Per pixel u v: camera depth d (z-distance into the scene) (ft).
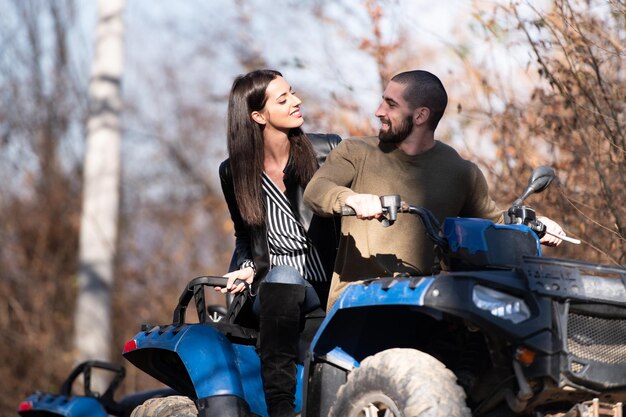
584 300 22.71
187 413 29.55
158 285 89.45
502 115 39.34
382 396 23.08
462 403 22.44
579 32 34.88
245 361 28.99
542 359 22.27
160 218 98.73
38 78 101.55
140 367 31.19
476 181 27.68
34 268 88.02
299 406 27.37
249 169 29.66
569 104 36.06
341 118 48.98
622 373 23.18
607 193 34.96
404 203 24.59
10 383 81.66
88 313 79.36
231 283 29.19
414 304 22.84
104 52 81.46
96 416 44.09
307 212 29.63
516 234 24.91
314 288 29.58
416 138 27.14
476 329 23.20
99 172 80.84
